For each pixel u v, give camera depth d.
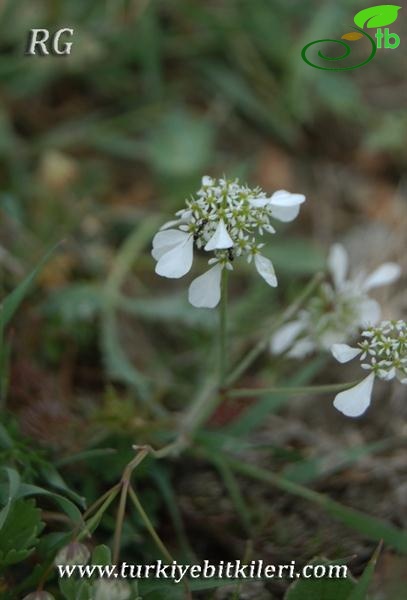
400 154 0.51
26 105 0.50
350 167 0.51
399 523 0.39
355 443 0.41
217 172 0.49
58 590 0.35
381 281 0.39
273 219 0.47
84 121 0.50
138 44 0.51
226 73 0.51
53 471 0.36
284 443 0.41
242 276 0.47
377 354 0.34
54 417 0.39
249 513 0.39
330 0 0.52
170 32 0.52
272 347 0.39
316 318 0.39
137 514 0.38
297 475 0.39
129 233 0.48
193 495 0.39
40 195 0.47
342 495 0.39
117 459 0.38
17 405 0.40
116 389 0.43
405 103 0.52
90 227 0.47
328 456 0.40
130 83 0.51
